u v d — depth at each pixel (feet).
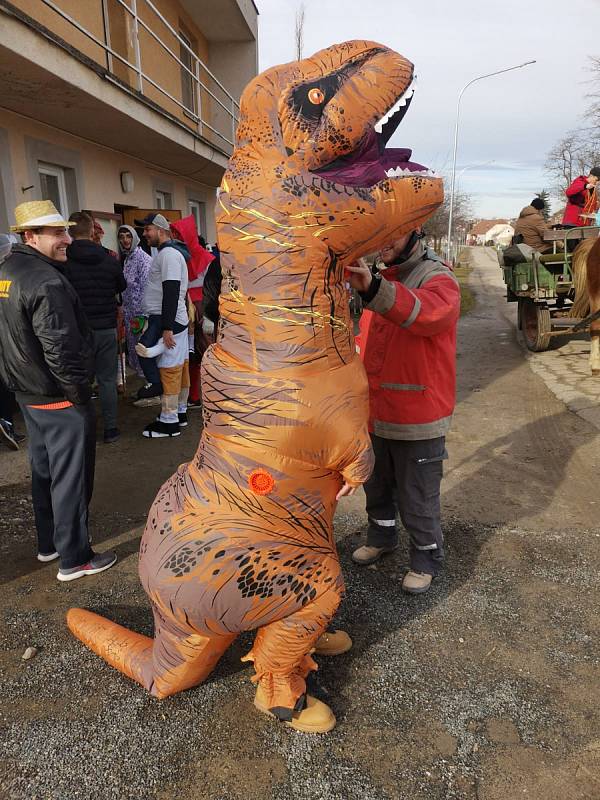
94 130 23.47
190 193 41.16
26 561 10.97
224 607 6.14
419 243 8.50
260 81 5.98
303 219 5.62
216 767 6.61
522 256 28.58
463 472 15.17
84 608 9.53
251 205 5.70
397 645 8.64
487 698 7.62
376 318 8.94
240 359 5.92
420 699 7.61
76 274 15.78
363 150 5.95
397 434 8.89
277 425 5.78
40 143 21.94
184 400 18.88
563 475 14.85
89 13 25.85
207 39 45.11
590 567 10.69
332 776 6.49
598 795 6.25
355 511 13.12
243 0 40.27
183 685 7.09
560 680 7.94
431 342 8.57
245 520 6.03
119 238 21.89
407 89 6.13
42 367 9.09
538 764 6.63
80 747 6.88
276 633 6.59
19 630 8.99
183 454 16.51
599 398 21.15
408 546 11.56
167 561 6.12
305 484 6.10
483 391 23.08
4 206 19.95
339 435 5.92
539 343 28.78
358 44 6.15
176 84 37.83
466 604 9.62
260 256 5.69
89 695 7.68
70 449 9.59
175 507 6.33
